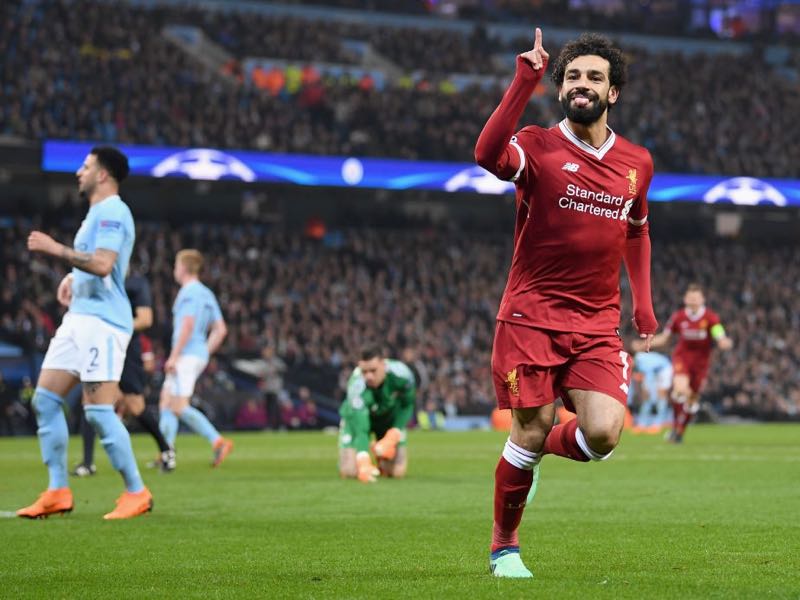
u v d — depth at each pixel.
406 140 43.75
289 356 35.66
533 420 6.04
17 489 12.35
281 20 50.75
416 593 5.51
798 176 48.53
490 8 58.41
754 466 15.89
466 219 49.03
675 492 11.80
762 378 40.94
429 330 40.22
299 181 39.28
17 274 36.31
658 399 31.95
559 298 6.05
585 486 12.58
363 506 10.38
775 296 46.69
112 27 43.81
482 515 9.57
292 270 41.06
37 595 5.62
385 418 13.88
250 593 5.61
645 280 6.61
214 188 41.12
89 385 9.28
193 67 45.50
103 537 8.06
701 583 5.80
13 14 41.88
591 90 5.99
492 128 5.80
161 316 35.41
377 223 46.69
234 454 19.88
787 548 7.35
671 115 49.88
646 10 60.22
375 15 55.31
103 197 9.28
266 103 42.69
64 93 38.69
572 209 6.02
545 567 6.48
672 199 44.41
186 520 9.19
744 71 54.03
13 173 41.12
